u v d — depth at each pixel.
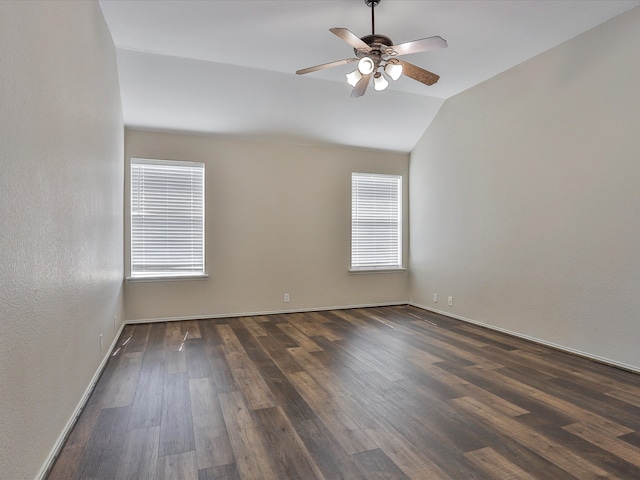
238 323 4.81
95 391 2.71
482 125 4.52
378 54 2.77
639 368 3.01
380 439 2.08
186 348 3.76
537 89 3.83
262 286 5.31
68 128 2.10
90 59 2.65
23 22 1.49
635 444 2.03
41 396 1.70
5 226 1.34
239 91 4.42
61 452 1.94
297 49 3.72
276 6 2.99
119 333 4.20
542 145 3.78
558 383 2.86
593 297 3.34
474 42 3.56
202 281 5.02
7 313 1.36
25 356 1.52
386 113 5.15
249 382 2.89
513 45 3.62
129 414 2.37
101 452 1.95
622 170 3.10
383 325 4.72
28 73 1.54
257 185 5.27
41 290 1.70
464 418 2.32
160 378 2.97
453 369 3.17
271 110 4.77
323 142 5.50
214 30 3.37
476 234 4.64
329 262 5.64
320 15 3.12
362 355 3.54
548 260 3.74
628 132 3.06
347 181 5.73
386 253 5.99
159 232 4.87
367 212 5.90
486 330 4.43
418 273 5.81
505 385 2.83
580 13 3.09
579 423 2.25
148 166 4.82
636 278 3.03
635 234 3.02
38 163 1.66
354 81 3.02
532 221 3.91
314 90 4.59
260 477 1.75
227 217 5.12
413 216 5.91
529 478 1.74
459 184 4.91
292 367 3.23
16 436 1.44
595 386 2.79
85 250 2.51
